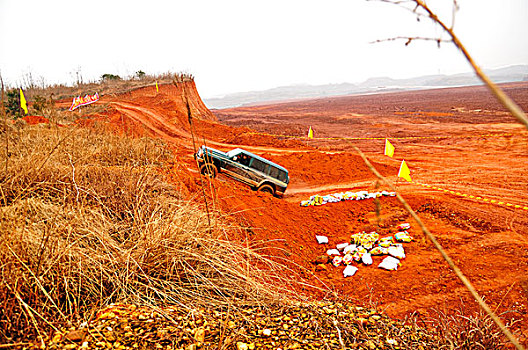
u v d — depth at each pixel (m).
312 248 8.33
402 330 3.72
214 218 5.09
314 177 16.48
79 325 2.64
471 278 6.62
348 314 3.99
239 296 3.89
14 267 2.66
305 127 43.97
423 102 80.31
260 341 3.03
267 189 12.55
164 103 38.50
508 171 16.67
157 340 2.68
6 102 16.98
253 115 80.38
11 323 2.42
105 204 4.88
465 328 3.77
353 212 10.76
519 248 7.65
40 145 6.57
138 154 8.01
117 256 3.65
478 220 9.48
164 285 3.57
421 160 20.72
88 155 6.82
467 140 26.52
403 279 6.76
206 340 2.87
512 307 5.50
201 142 26.16
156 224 4.24
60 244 3.34
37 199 4.14
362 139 31.31
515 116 0.53
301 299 4.29
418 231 9.09
